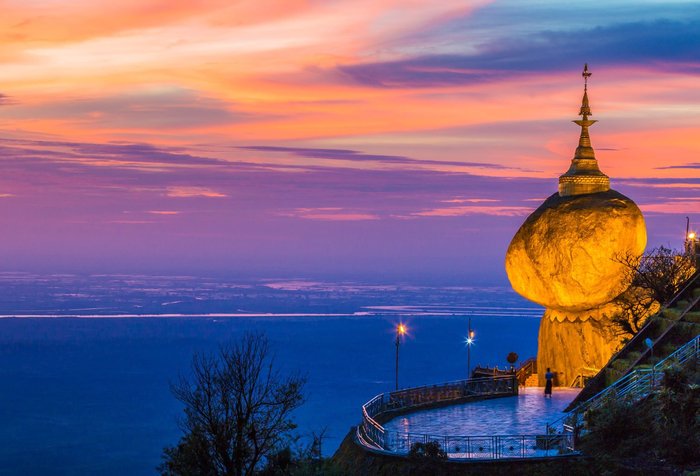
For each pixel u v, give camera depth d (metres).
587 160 74.62
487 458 41.38
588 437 40.22
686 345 47.25
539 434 45.06
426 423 51.00
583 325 72.12
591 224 70.88
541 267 72.38
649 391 42.59
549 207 73.31
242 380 42.31
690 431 38.06
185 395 42.56
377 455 44.22
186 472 41.19
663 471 36.97
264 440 41.62
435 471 41.12
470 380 60.75
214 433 41.38
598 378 53.88
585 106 75.75
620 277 70.81
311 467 41.31
